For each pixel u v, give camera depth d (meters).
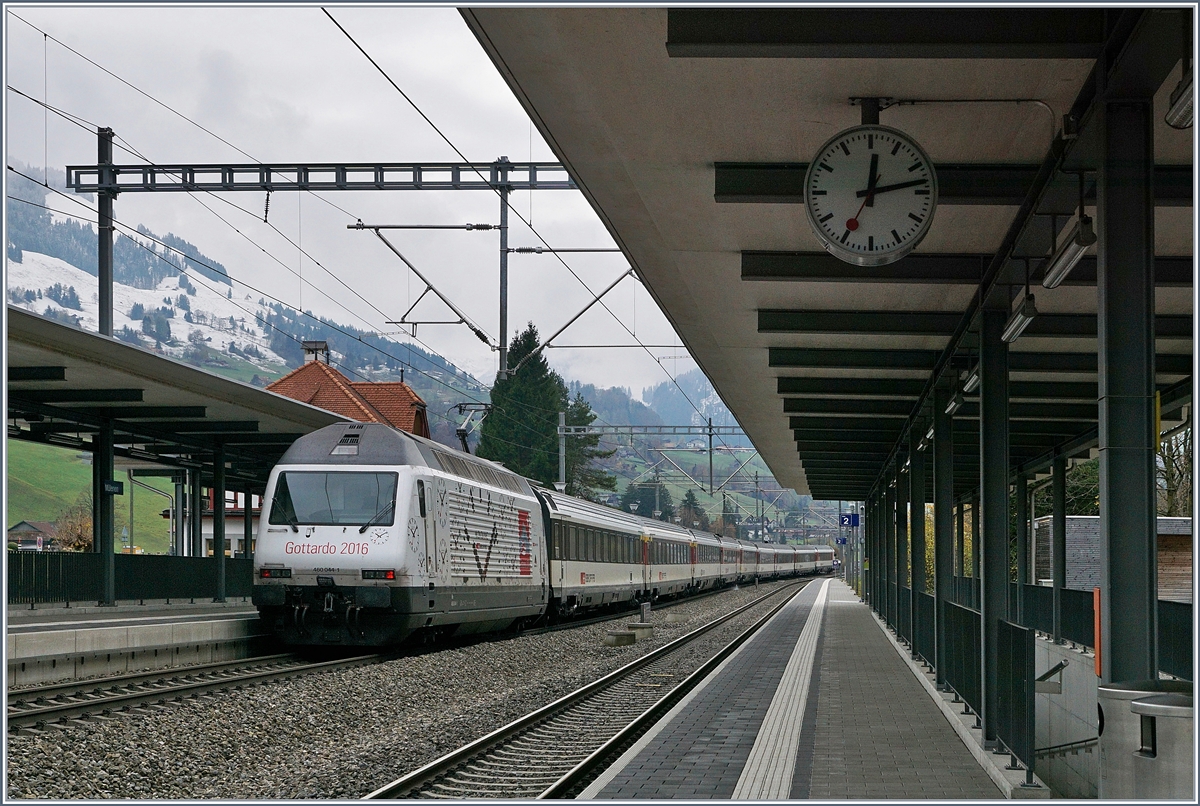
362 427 18.98
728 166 9.83
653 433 42.91
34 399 21.75
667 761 10.03
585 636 27.08
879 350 17.31
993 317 11.74
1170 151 8.88
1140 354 6.85
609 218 11.44
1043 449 24.78
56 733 9.89
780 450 32.22
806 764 9.88
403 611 17.81
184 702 11.86
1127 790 6.12
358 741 11.84
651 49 7.63
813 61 7.70
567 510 30.77
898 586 24.86
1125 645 6.77
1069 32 6.88
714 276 13.31
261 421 25.86
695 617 37.19
